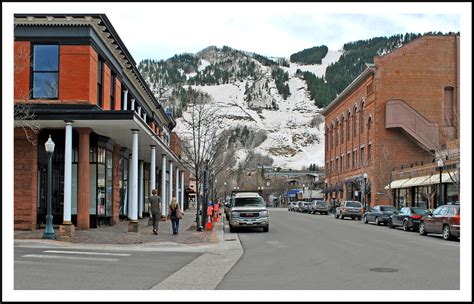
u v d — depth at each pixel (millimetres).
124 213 32875
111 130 23953
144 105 37719
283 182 132750
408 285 11109
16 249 16641
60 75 22547
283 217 49188
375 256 16797
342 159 74500
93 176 25016
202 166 40219
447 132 54438
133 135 23391
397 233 28578
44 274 11867
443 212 24578
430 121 57875
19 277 11430
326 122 86000
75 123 21812
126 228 25609
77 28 22688
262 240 23578
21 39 22500
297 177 139375
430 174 43406
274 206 121812
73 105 22391
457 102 58344
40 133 23938
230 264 14773
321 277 12250
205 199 30984
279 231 29891
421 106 58156
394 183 52312
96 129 23641
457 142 43594
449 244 21531
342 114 74375
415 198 48344
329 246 20453
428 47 58719
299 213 64188
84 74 22625
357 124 65938
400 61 58562
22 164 22312
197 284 11195
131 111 21297
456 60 58688
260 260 15781
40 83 22688
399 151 57531
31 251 16188
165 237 22062
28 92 22141
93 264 13773
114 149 28594
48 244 17875
